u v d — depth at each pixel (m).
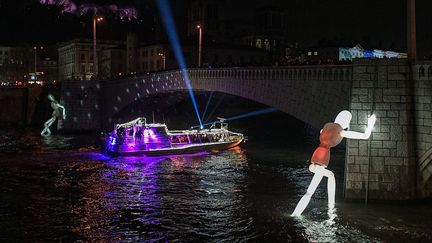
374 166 28.59
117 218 28.03
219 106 97.12
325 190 33.22
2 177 39.50
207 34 153.38
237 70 51.56
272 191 33.91
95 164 45.94
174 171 42.00
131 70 134.38
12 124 93.81
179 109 94.50
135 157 50.19
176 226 26.48
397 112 28.31
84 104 80.62
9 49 168.50
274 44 152.12
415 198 28.41
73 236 25.05
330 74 40.00
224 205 30.36
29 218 28.08
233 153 52.84
